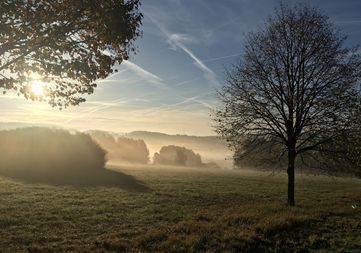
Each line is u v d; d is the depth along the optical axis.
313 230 18.22
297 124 27.95
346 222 20.56
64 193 29.22
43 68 10.52
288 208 25.84
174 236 16.19
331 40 27.67
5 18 9.31
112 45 11.20
